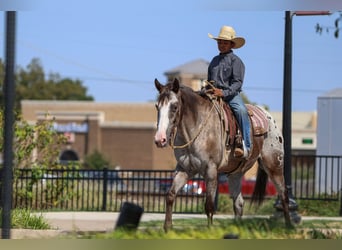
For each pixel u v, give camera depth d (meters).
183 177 13.67
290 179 17.31
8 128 11.47
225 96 14.16
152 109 87.38
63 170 21.67
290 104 17.56
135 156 79.12
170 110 12.83
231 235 11.04
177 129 13.34
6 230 11.65
